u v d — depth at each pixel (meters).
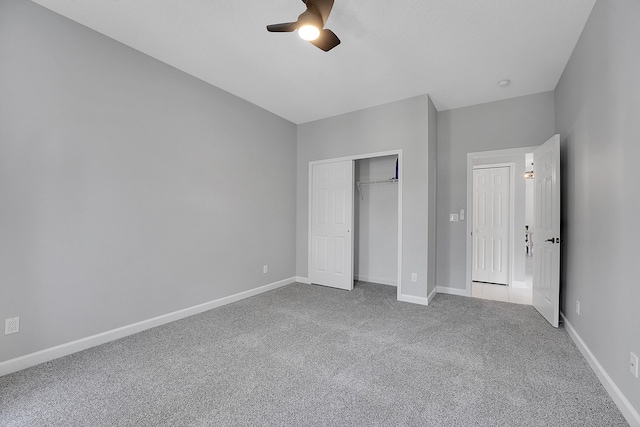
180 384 1.88
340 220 4.32
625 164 1.62
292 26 1.83
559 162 2.75
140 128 2.70
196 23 2.30
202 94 3.25
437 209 4.11
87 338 2.37
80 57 2.31
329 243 4.42
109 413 1.60
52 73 2.16
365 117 4.04
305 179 4.66
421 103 3.60
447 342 2.50
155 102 2.81
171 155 2.95
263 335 2.65
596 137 2.05
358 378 1.96
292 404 1.69
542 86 3.34
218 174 3.44
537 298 3.29
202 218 3.27
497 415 1.59
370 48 2.61
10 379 1.92
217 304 3.43
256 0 2.04
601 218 1.95
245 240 3.81
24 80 2.04
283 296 3.89
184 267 3.09
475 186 4.91
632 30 1.54
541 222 3.18
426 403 1.69
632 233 1.54
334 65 2.92
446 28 2.32
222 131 3.49
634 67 1.52
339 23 2.27
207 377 1.97
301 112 4.23
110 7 2.12
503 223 4.68
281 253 4.44
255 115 3.96
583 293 2.30
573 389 1.82
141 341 2.51
